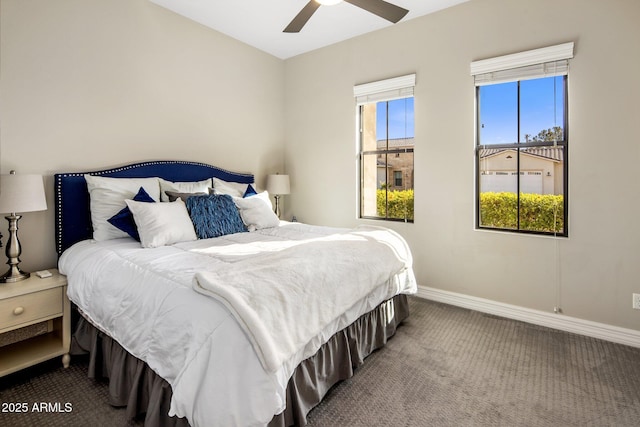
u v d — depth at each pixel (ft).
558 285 9.15
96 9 9.07
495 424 5.58
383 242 8.52
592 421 5.63
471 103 10.29
